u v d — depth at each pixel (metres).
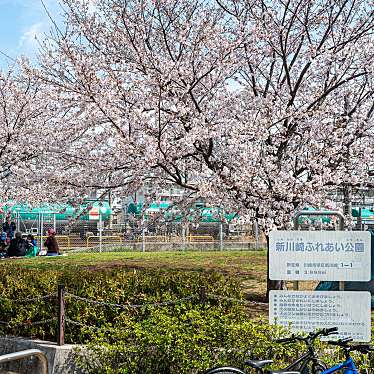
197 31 11.16
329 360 5.60
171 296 7.89
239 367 5.77
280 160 11.11
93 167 11.44
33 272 9.67
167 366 5.94
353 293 6.20
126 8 11.23
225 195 10.41
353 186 11.31
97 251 23.08
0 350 8.02
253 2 11.24
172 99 10.44
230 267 15.27
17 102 15.95
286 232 6.38
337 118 11.34
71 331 7.75
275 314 6.29
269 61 12.27
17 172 13.83
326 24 11.87
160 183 11.70
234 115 11.35
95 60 10.88
